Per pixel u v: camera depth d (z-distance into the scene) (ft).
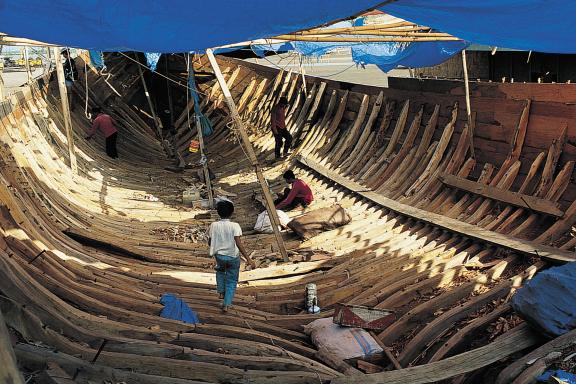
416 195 39.65
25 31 17.22
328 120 56.59
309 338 25.44
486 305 25.70
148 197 45.98
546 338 21.57
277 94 66.49
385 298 28.12
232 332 23.86
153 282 29.07
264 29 18.43
